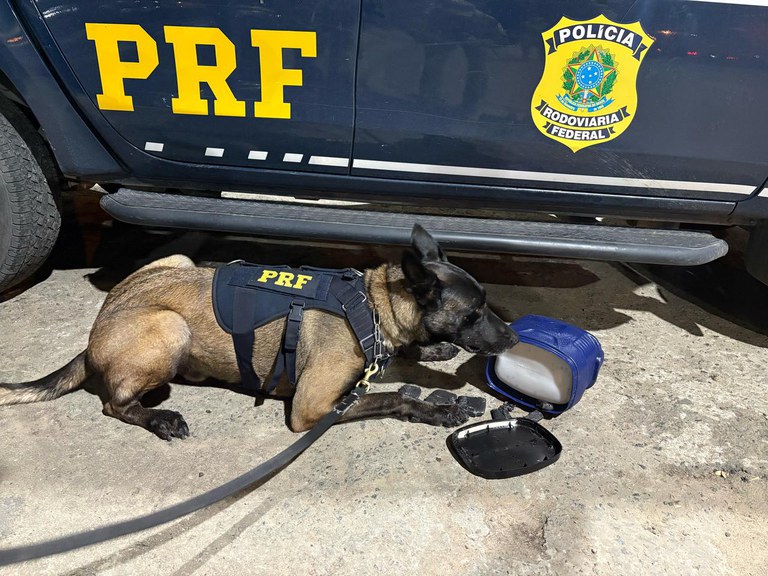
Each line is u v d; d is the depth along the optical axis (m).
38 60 1.38
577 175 1.42
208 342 1.30
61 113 1.45
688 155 1.38
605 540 1.09
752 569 1.05
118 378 1.25
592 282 2.01
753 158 1.37
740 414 1.42
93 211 2.33
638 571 1.03
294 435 1.31
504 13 1.26
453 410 1.35
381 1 1.27
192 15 1.31
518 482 1.21
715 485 1.22
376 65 1.33
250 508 1.13
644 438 1.34
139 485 1.17
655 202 1.45
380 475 1.21
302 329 1.28
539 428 1.32
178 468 1.21
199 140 1.46
